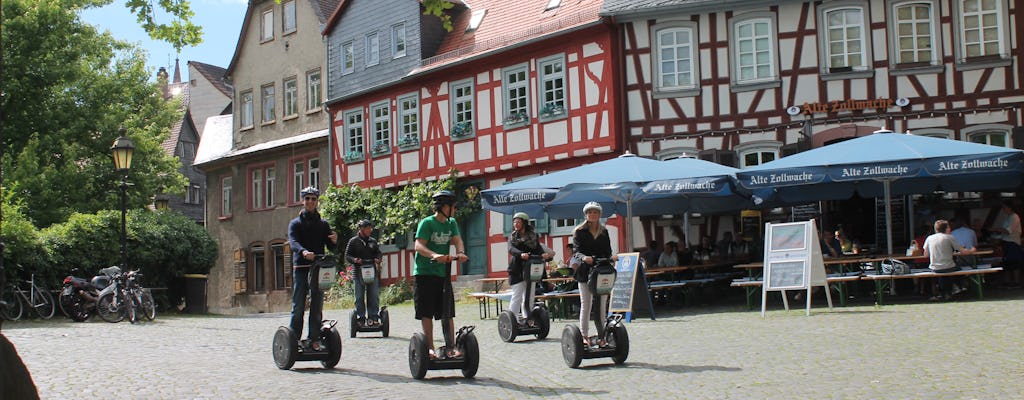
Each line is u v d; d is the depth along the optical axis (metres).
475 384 8.94
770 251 14.71
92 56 37.91
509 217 27.47
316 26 37.31
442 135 29.59
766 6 23.83
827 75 23.36
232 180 41.25
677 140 24.28
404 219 29.77
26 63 35.00
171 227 25.62
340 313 23.22
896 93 23.11
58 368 10.91
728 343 11.23
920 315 13.15
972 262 15.80
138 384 9.43
